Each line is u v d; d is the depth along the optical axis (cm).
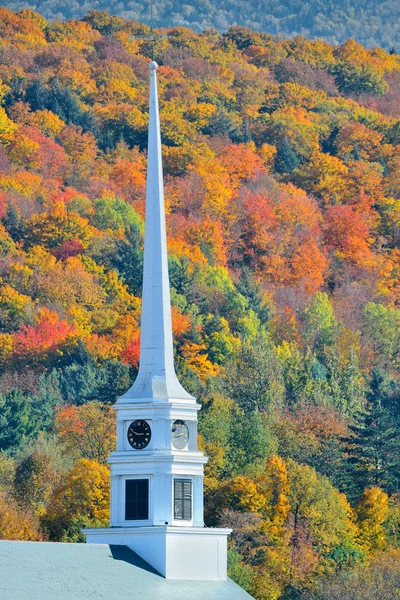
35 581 17200
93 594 17388
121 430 18762
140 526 18512
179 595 18125
